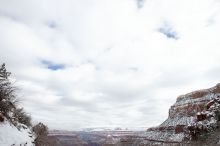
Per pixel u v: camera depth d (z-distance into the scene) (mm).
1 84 16000
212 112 53438
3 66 16234
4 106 16031
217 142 39781
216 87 90312
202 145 43094
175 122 91062
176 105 105250
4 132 14039
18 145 13859
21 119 23344
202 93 95812
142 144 101625
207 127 48781
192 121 79375
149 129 125875
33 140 18641
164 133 91125
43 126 32156
